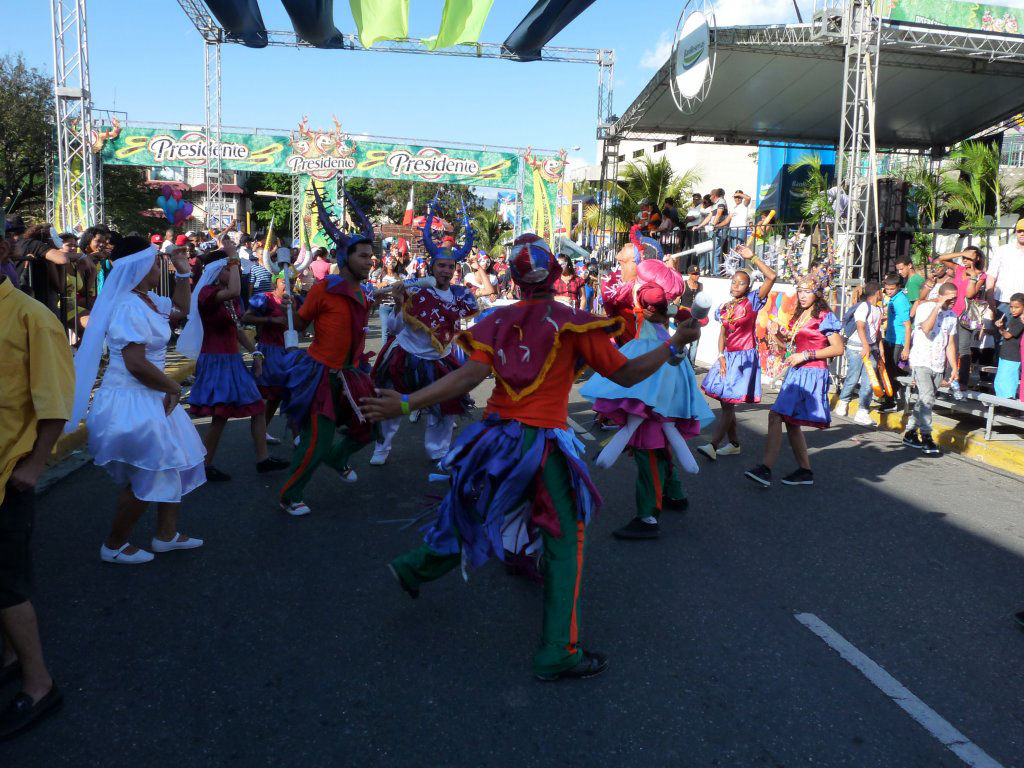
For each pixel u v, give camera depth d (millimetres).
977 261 10062
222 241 6078
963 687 3473
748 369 7258
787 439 8523
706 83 13852
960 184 17219
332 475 6547
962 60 13883
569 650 3350
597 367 3369
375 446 7359
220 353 6203
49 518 5352
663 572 4680
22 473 2926
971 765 2916
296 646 3668
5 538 2922
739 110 16969
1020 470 7488
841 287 11047
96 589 4234
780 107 16703
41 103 28375
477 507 3395
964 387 9766
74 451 7016
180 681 3348
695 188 31609
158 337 4234
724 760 2900
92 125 21391
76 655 3541
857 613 4195
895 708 3281
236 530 5191
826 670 3578
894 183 13242
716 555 4988
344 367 5426
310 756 2863
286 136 22422
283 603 4117
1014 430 8672
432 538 3676
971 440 8164
